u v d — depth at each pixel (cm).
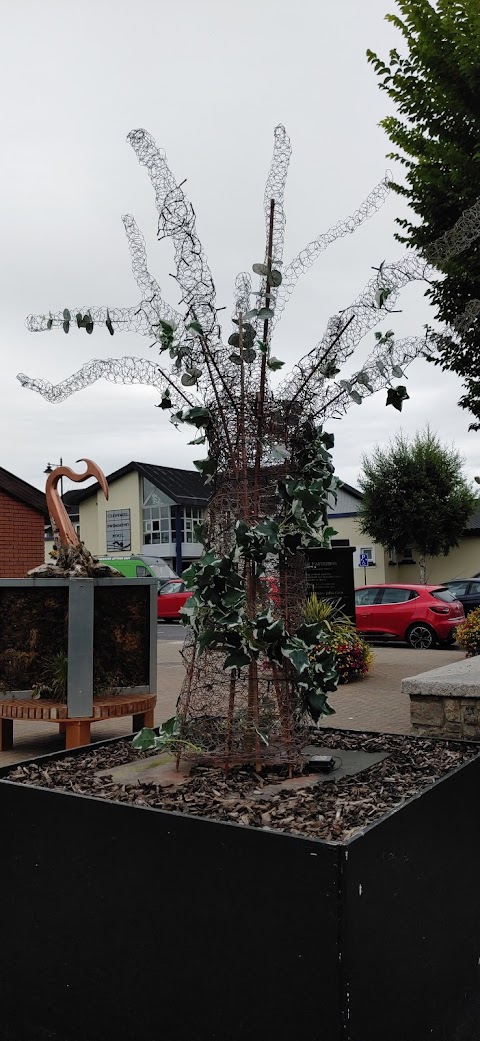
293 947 207
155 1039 232
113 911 241
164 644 1997
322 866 203
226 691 313
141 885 235
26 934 261
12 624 740
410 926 240
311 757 319
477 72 930
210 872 222
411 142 997
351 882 205
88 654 697
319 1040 203
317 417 324
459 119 977
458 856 281
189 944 226
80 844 248
